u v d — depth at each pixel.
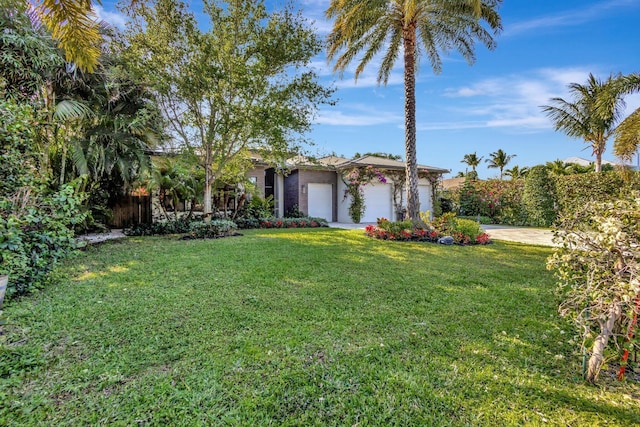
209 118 9.42
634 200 2.50
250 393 2.15
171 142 9.98
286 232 11.21
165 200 11.95
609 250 2.28
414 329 3.16
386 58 11.53
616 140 9.34
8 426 1.82
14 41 5.65
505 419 1.94
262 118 8.64
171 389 2.17
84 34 4.18
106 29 8.09
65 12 3.86
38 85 6.60
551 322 3.34
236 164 11.18
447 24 10.05
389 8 9.65
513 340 2.94
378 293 4.26
